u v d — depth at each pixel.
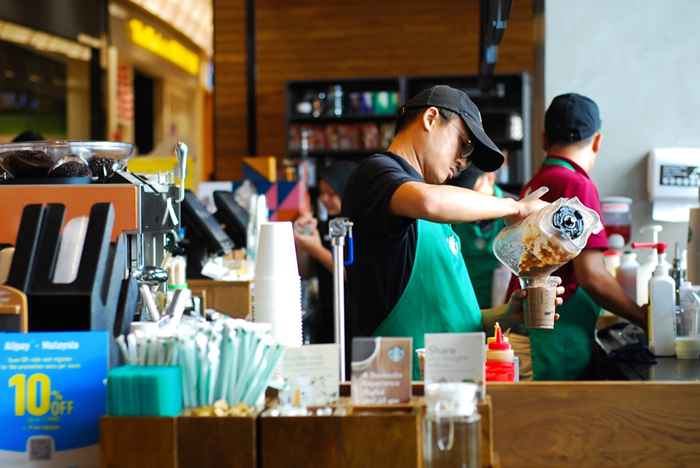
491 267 4.96
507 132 11.96
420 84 12.42
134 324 2.37
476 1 12.58
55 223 2.28
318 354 2.13
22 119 11.78
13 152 2.83
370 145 12.29
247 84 13.14
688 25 4.86
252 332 2.05
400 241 3.11
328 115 12.29
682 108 4.88
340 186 6.96
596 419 2.51
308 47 12.96
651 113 4.89
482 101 12.04
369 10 12.80
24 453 2.08
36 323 2.20
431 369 2.09
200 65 18.98
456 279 3.16
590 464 2.51
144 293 2.56
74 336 2.08
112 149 3.00
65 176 2.83
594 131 3.88
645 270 4.28
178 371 2.01
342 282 2.68
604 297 3.68
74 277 2.25
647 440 2.50
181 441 1.95
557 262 2.81
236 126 13.20
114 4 13.99
